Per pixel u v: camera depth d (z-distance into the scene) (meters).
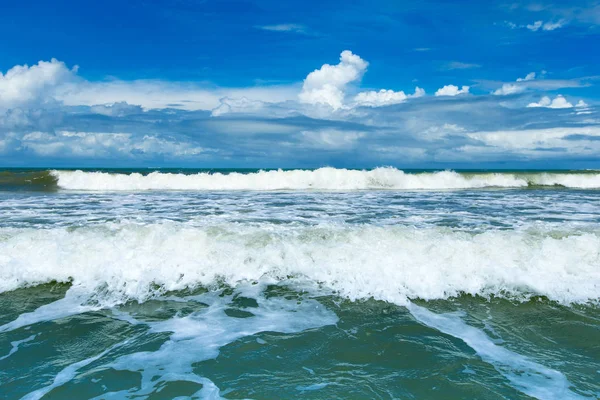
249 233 6.33
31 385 3.00
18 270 5.20
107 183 18.34
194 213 9.50
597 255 5.57
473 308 4.54
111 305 4.61
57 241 5.90
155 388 2.97
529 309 4.50
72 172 18.72
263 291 5.00
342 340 3.76
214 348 3.61
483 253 5.64
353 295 4.86
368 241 6.09
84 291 4.95
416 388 2.96
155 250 5.74
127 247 5.78
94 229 6.61
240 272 5.38
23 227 7.41
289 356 3.46
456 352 3.54
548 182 21.36
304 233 6.44
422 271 5.16
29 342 3.71
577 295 4.79
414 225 7.93
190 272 5.31
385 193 15.84
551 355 3.50
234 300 4.74
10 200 12.27
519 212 9.89
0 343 3.68
